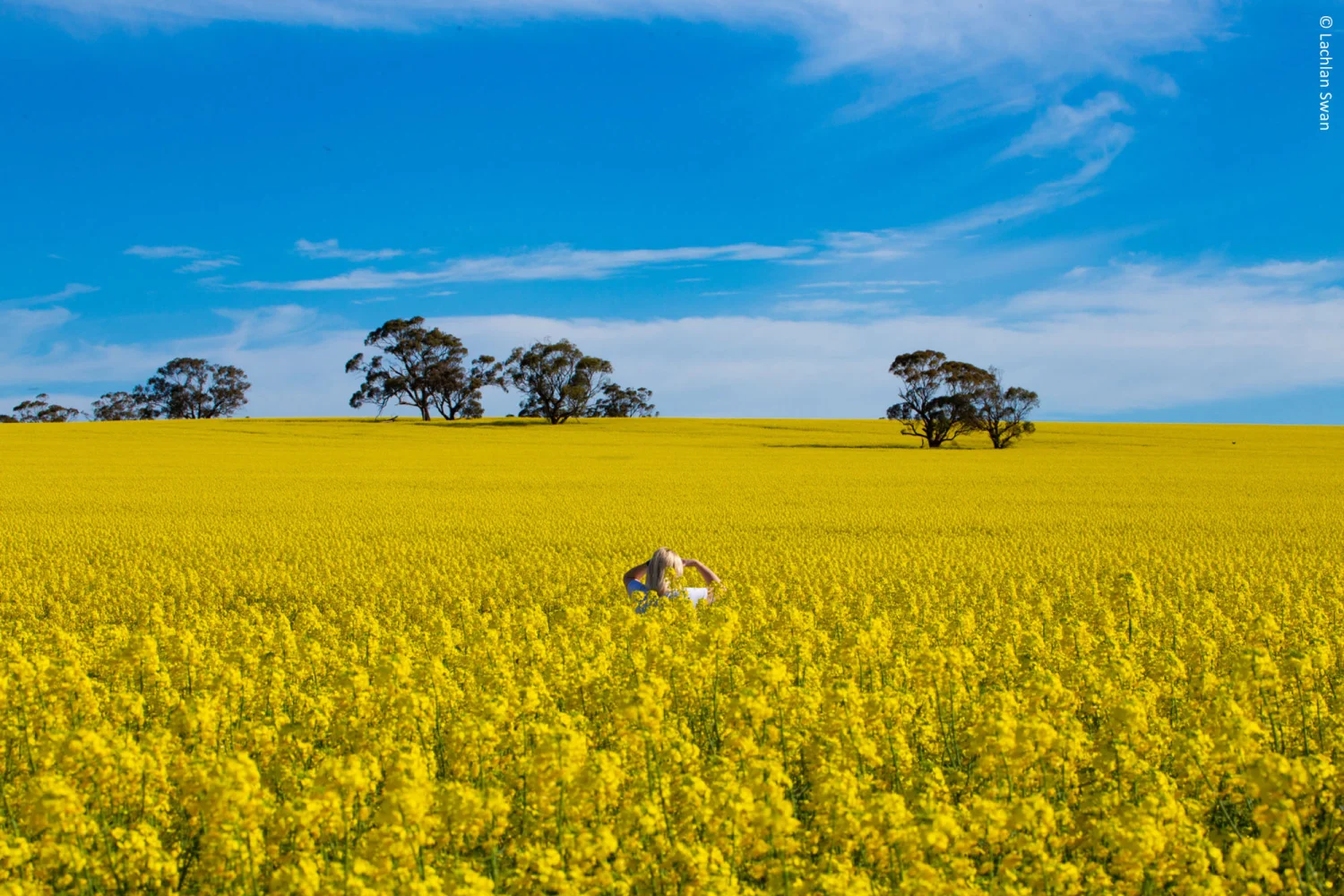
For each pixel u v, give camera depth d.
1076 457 60.62
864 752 5.90
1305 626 10.77
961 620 10.27
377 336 129.38
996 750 5.81
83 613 13.66
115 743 5.69
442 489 36.59
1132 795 5.68
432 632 11.48
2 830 5.42
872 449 69.69
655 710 6.00
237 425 94.19
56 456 54.47
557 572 16.86
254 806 4.91
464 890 4.29
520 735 6.22
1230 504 31.50
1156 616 11.80
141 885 5.06
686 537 22.53
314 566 17.42
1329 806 5.43
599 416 152.62
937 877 4.56
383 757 6.41
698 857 4.73
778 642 9.89
